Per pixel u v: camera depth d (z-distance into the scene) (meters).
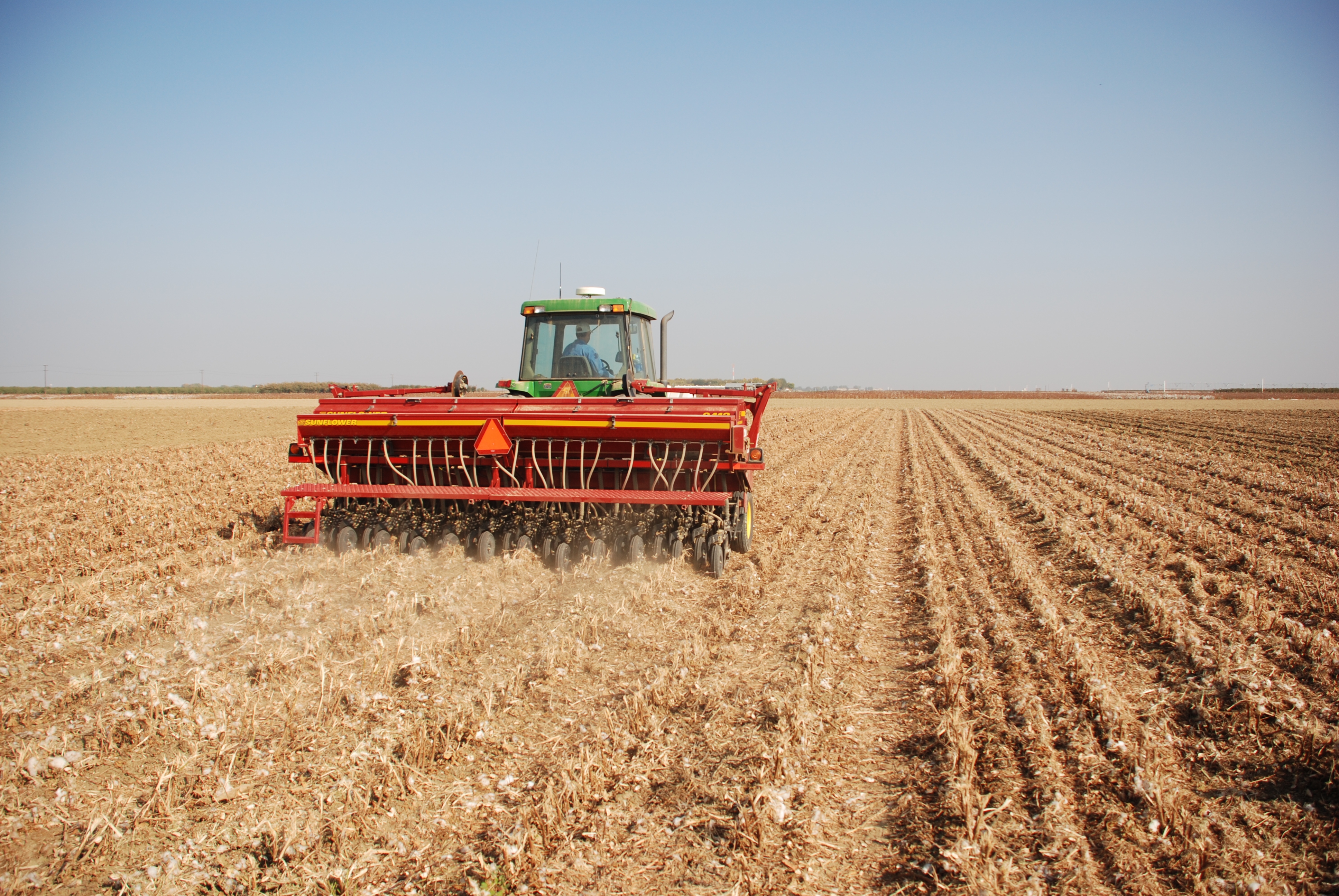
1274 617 7.48
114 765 4.70
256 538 10.30
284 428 36.34
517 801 4.42
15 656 6.37
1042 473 19.81
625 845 4.05
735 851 3.99
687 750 4.99
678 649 6.65
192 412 49.44
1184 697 5.92
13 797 4.34
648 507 9.76
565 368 11.50
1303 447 27.56
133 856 3.91
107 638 6.73
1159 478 19.03
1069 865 3.84
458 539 9.52
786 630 7.35
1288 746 5.11
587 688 5.91
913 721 5.50
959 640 7.21
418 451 10.14
